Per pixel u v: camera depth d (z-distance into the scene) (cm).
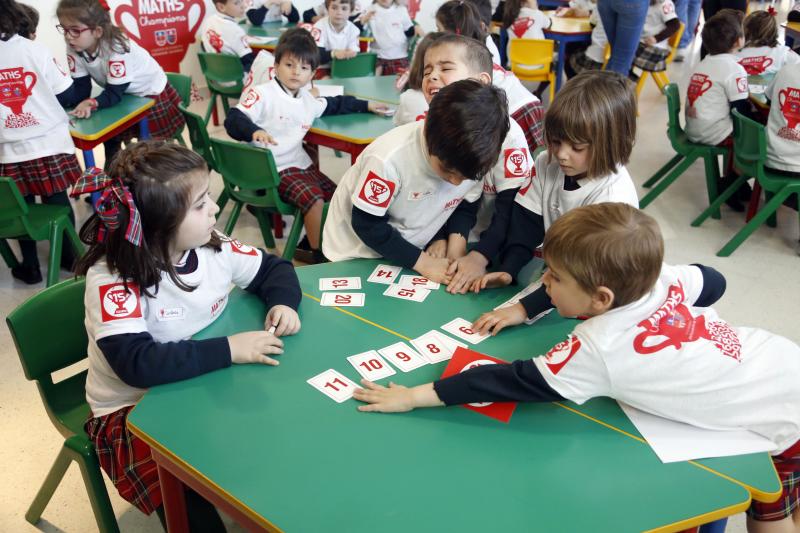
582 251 115
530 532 100
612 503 105
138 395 147
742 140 333
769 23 396
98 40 331
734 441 118
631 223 115
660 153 474
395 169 173
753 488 108
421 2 754
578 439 118
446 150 155
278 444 116
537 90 609
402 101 277
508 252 179
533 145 293
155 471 143
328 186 313
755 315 288
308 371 136
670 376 117
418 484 108
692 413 119
